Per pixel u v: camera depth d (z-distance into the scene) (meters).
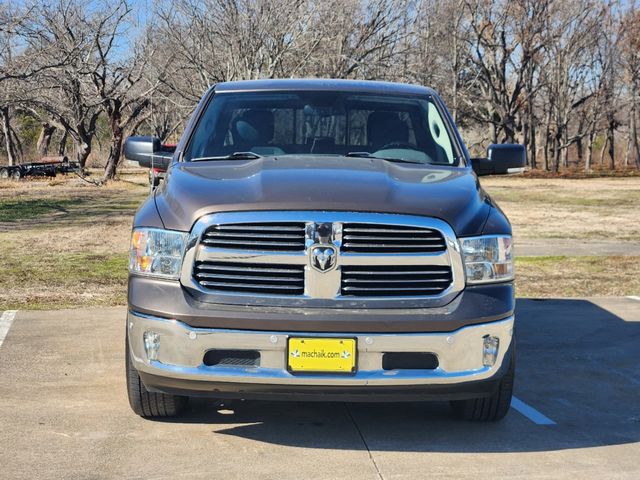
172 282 4.40
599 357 7.09
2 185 39.00
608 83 66.31
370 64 39.41
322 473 4.30
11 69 28.03
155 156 6.07
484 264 4.47
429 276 4.38
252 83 6.25
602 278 11.55
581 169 71.25
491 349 4.45
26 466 4.34
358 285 4.31
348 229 4.32
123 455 4.52
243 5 36.72
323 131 5.82
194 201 4.47
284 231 4.32
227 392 4.36
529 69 63.53
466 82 61.75
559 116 64.75
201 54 37.78
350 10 38.88
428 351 4.32
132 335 4.52
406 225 4.35
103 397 5.59
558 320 8.62
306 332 4.24
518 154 6.03
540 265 12.80
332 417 5.26
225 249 4.33
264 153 5.67
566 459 4.58
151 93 40.41
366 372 4.28
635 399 5.86
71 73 35.91
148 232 4.52
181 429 4.96
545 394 5.95
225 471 4.31
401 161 5.61
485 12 60.72
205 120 5.88
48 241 15.17
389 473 4.32
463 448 4.72
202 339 4.28
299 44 37.41
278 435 4.89
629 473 4.39
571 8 61.69
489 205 4.82
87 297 9.49
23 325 7.90
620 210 25.23
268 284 4.32
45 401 5.48
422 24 47.06
